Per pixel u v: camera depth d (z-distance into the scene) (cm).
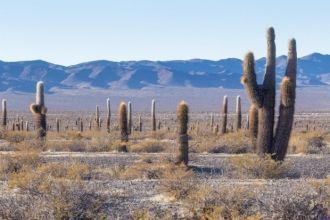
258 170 2223
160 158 2742
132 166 2448
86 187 1481
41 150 3359
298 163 2806
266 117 2494
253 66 2491
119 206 1469
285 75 2506
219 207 1321
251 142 3316
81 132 4856
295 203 1306
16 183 1611
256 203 1361
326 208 1320
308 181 1825
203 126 6769
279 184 1759
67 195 1365
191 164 2672
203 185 1588
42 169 2041
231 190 1412
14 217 1308
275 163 2228
